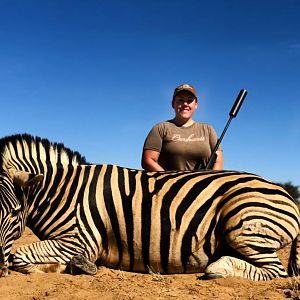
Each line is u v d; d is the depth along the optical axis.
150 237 2.03
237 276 1.86
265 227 1.94
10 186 1.97
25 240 3.26
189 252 2.01
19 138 2.19
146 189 2.09
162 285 1.81
